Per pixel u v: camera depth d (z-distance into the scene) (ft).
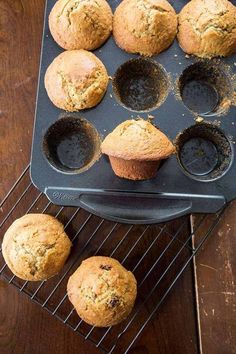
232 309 2.24
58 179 2.06
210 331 2.23
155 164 1.99
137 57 2.14
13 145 2.37
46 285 2.29
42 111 2.10
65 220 2.31
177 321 2.26
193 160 2.19
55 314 2.27
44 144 2.09
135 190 2.05
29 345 2.26
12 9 2.44
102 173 2.07
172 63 2.14
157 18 2.04
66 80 2.04
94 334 2.27
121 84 2.24
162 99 2.15
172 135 2.09
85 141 2.21
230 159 2.08
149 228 2.31
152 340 2.26
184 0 2.19
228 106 2.12
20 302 2.29
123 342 2.25
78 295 2.07
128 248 2.30
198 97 2.24
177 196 2.03
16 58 2.42
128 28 2.08
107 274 2.07
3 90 2.40
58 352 2.26
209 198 2.02
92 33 2.09
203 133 2.18
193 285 2.28
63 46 2.14
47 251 2.09
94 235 2.31
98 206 2.02
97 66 2.07
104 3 2.12
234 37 2.09
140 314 2.27
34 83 2.41
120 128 1.96
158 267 2.29
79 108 2.09
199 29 2.08
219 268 2.27
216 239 2.29
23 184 2.34
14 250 2.09
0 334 2.27
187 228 2.30
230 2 2.19
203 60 2.14
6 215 2.32
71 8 2.06
